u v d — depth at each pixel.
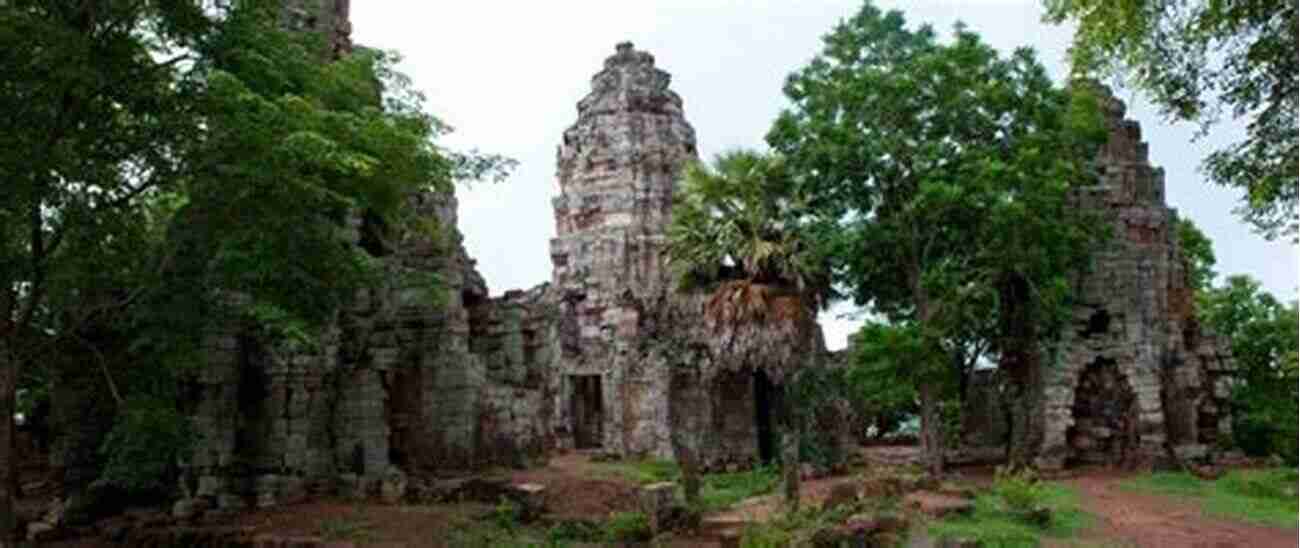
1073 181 37.91
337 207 25.94
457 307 30.58
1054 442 38.09
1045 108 37.50
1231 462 38.66
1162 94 16.05
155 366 23.69
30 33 17.94
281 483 27.34
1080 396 39.41
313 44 25.83
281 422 28.12
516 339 33.03
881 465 39.97
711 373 41.12
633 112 52.66
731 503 27.70
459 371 30.11
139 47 19.86
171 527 24.72
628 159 51.78
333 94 25.08
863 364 40.41
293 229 21.20
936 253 38.09
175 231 21.50
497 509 25.38
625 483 29.53
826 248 38.94
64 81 18.11
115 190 20.27
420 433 30.11
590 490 27.86
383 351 29.28
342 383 29.00
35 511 27.61
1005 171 35.03
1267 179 15.34
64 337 22.33
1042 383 38.75
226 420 27.41
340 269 23.27
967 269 37.12
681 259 43.75
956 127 37.50
